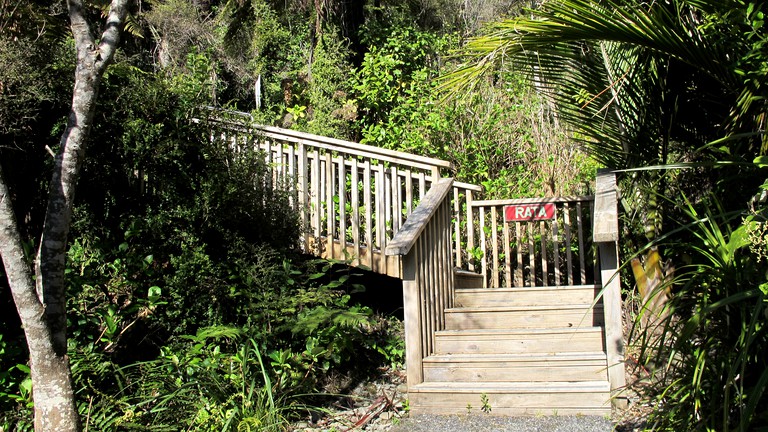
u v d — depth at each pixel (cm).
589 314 555
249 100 1497
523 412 485
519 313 568
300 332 552
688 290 362
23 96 518
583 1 437
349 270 651
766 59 407
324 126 1052
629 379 514
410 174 653
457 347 549
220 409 455
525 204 678
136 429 426
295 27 1437
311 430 476
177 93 612
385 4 1485
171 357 509
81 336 511
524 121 840
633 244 620
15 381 471
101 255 562
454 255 741
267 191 638
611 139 594
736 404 319
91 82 365
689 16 472
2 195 343
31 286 346
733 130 451
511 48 479
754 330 292
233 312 565
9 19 586
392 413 505
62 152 360
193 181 612
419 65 1119
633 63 534
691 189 582
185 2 1505
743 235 320
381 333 639
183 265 548
